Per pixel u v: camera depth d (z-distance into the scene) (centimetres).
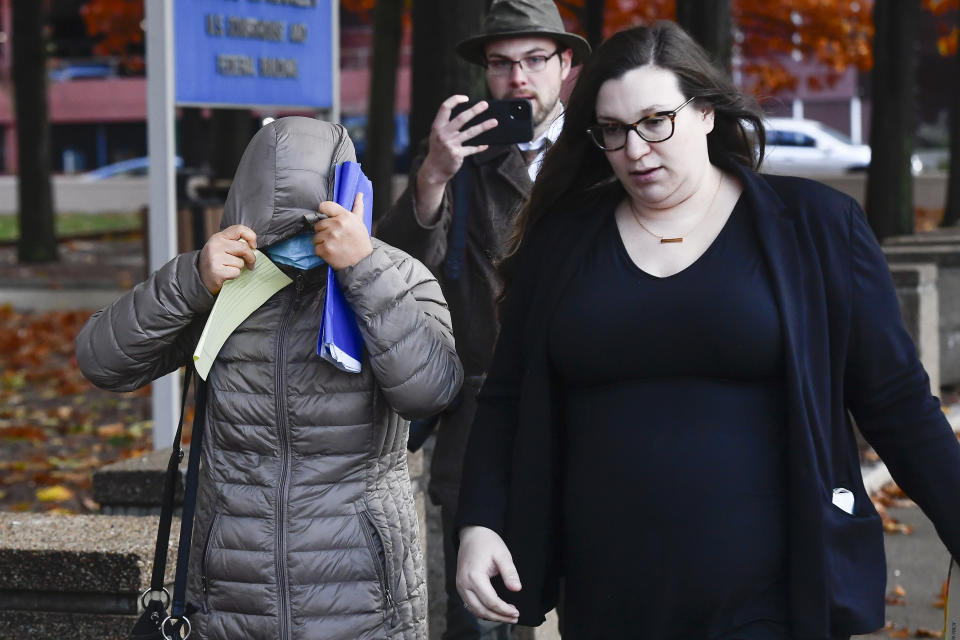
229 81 746
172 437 717
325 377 319
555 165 308
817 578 272
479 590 296
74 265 2230
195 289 321
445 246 429
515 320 311
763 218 283
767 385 281
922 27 4212
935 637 589
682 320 279
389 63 1491
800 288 279
